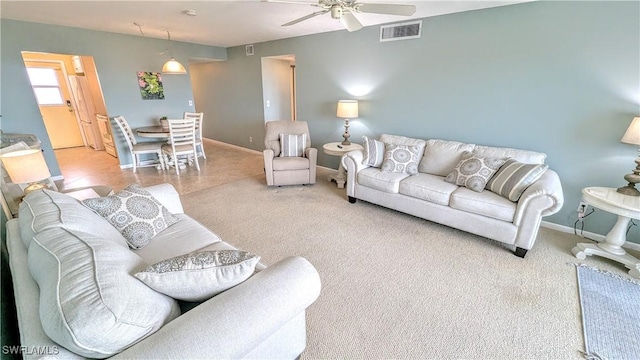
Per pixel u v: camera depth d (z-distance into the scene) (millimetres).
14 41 3834
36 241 1095
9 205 2336
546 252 2494
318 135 4988
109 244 1116
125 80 4891
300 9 3205
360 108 4266
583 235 2807
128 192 1907
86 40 4379
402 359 1507
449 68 3316
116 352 833
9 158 1975
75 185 4227
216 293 1118
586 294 1967
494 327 1707
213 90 6871
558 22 2598
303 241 2676
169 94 5461
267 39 5156
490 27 2959
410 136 3846
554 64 2686
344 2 2150
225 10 3246
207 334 887
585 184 2744
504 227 2432
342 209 3398
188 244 1762
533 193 2262
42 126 4242
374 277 2158
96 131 6430
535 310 1833
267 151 3963
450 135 3490
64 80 6633
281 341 1274
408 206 3016
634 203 2090
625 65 2379
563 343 1599
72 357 784
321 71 4621
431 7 2965
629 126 2248
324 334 1652
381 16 3381
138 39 4891
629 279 2123
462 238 2729
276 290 1077
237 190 4020
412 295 1970
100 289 850
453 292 1999
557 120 2770
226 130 6934
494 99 3086
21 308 913
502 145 3143
